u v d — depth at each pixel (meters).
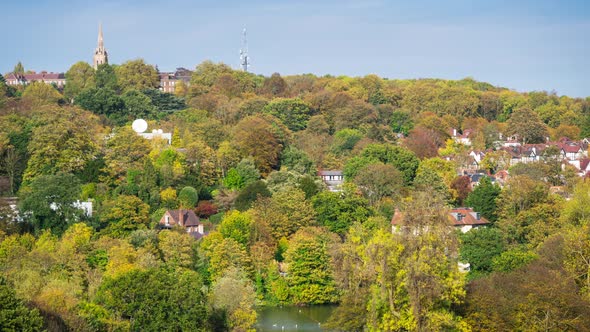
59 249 193.12
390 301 142.38
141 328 151.12
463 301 148.38
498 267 196.25
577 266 170.25
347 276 154.75
